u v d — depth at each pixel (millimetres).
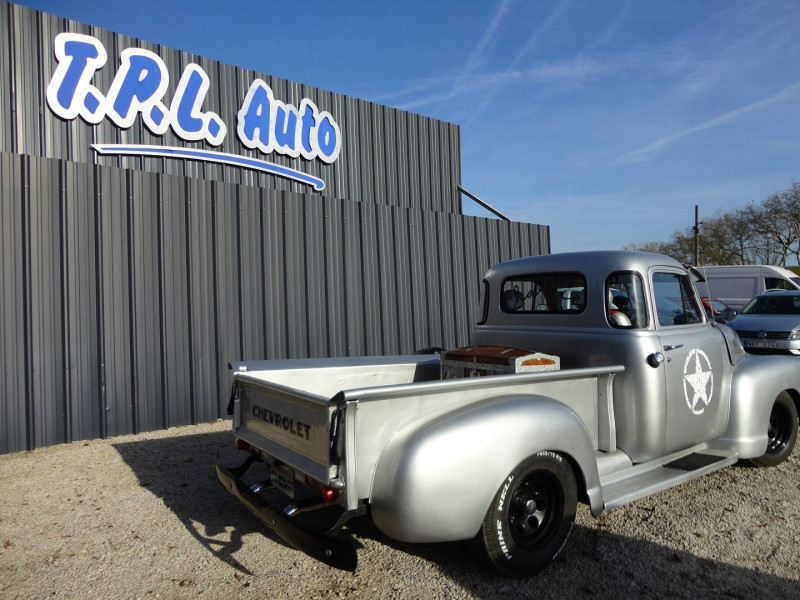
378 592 3166
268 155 9406
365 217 9055
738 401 4703
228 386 7535
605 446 3867
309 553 2852
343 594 3154
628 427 3973
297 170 9750
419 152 11570
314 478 2938
